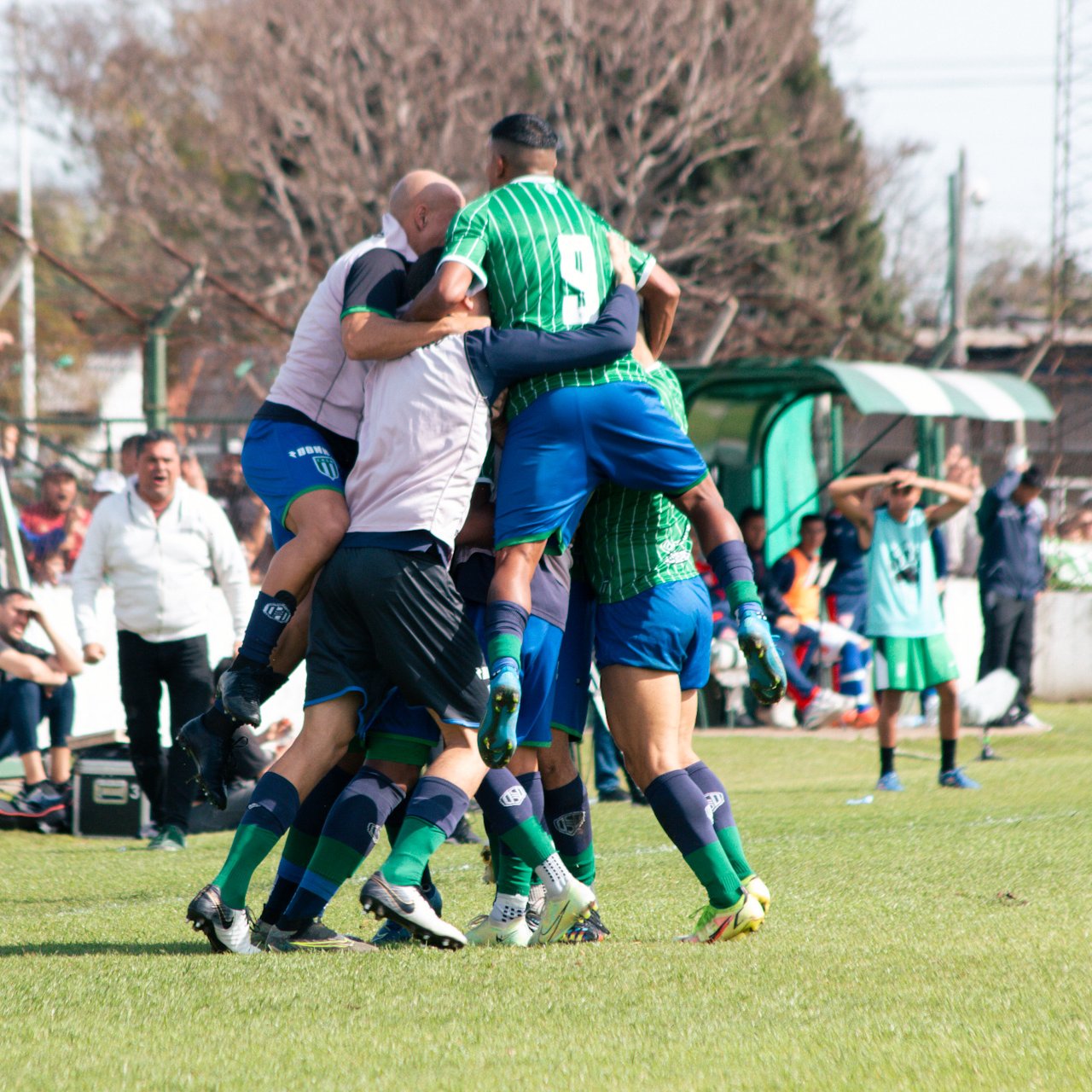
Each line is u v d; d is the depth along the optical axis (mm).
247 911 15117
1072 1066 10180
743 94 108812
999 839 23188
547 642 15648
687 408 50344
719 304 94000
